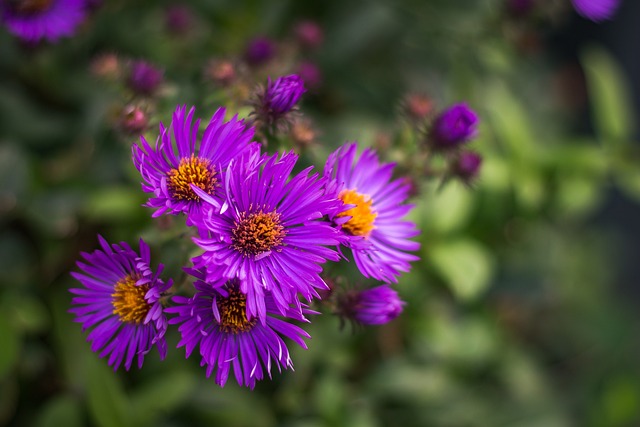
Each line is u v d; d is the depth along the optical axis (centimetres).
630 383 62
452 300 55
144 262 34
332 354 50
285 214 35
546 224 59
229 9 54
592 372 66
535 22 55
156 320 34
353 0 56
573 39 81
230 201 35
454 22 56
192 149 37
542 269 57
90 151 51
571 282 67
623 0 81
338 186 36
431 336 52
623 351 67
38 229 51
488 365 58
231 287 35
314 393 50
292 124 38
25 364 50
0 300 49
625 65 82
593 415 61
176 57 52
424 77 58
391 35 57
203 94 42
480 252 52
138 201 48
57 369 50
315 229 35
